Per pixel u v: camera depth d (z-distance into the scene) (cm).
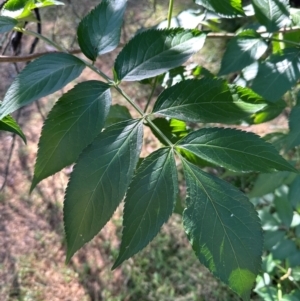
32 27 79
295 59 32
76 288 84
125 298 81
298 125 30
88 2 82
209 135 22
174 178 21
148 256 83
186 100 23
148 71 25
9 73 89
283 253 62
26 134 103
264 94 32
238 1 29
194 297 78
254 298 73
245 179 85
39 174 21
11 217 94
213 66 97
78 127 22
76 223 20
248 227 19
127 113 33
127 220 20
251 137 21
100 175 20
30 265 87
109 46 26
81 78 101
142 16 83
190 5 75
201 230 19
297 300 61
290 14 35
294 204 47
